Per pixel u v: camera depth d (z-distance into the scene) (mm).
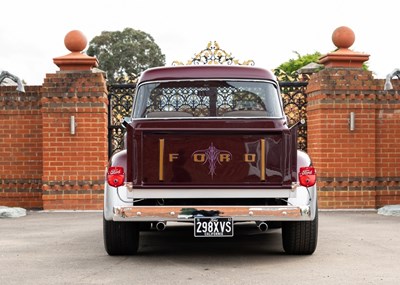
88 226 11703
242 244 9703
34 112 14609
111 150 14828
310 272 7336
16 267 7730
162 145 7676
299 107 15125
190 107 8633
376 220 12477
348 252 8750
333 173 14328
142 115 8617
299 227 8273
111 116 14844
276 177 7707
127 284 6730
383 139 14594
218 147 7680
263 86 8648
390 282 6793
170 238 10453
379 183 14602
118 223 8312
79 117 14258
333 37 14672
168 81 8648
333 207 14328
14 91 14625
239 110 8617
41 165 14625
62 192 14227
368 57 14422
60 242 9766
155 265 7840
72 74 14266
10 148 14656
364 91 14383
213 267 7684
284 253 8742
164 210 7777
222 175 7695
